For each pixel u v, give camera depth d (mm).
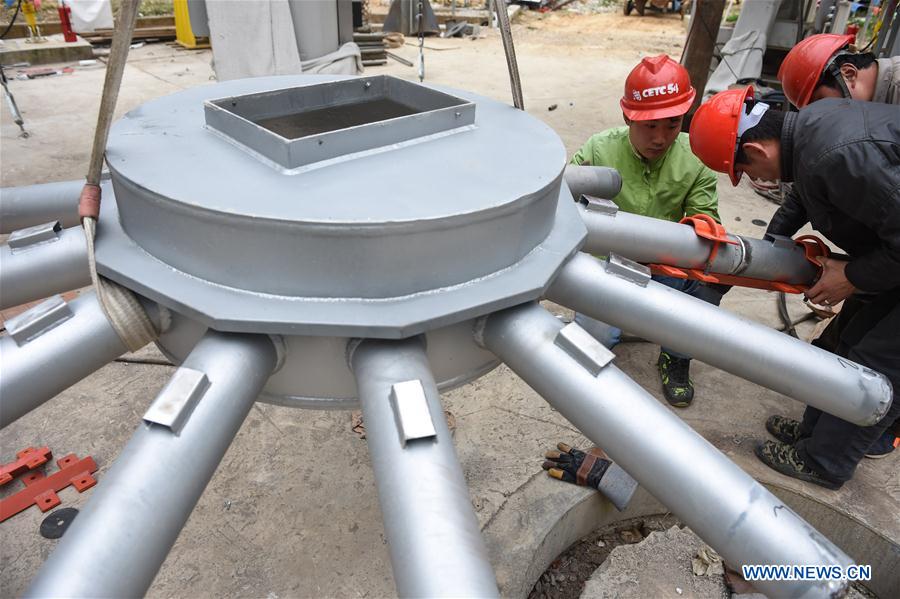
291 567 1640
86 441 1998
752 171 1596
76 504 1783
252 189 927
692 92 2035
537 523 1747
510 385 2311
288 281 887
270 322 841
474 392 2270
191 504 753
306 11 5160
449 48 8539
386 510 747
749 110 1546
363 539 1722
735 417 2221
